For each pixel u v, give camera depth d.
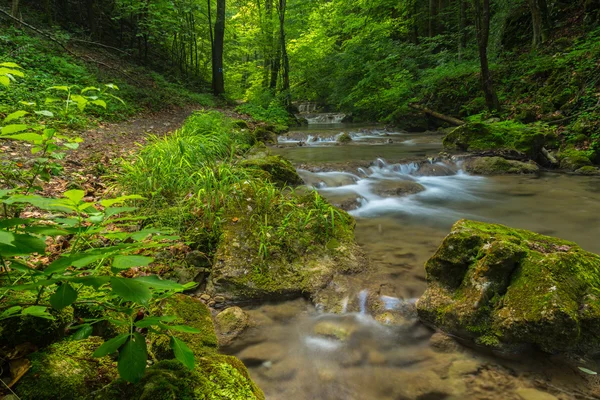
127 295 0.93
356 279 3.19
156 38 17.06
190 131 7.07
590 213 5.04
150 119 10.70
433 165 8.00
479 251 2.57
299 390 2.03
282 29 20.92
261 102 20.44
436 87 15.73
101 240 2.84
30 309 1.23
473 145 8.96
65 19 15.89
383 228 4.48
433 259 2.78
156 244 1.24
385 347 2.41
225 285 2.97
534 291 2.24
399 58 19.27
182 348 1.11
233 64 29.02
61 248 2.81
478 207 5.43
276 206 3.96
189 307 2.34
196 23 22.75
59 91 8.29
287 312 2.82
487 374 2.13
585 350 2.15
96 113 8.83
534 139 8.24
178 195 4.07
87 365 1.42
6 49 9.55
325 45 23.69
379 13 21.45
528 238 2.76
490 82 11.34
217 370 1.52
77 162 5.06
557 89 10.15
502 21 15.72
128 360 0.99
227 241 3.33
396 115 16.23
